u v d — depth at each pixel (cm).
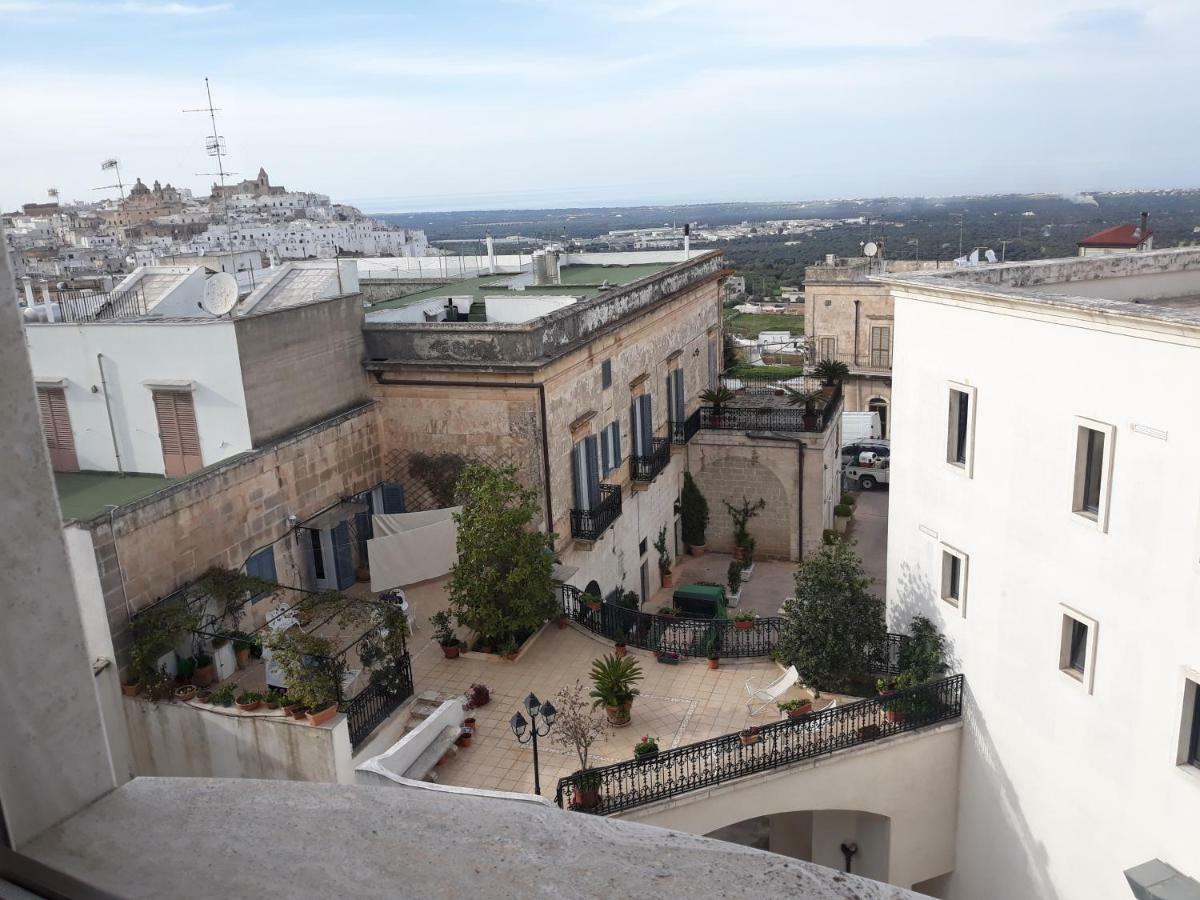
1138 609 1448
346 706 1630
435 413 2328
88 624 1662
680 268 3278
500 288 3262
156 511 1733
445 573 2266
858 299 5134
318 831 185
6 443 161
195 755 1678
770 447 3381
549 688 1958
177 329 1966
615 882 174
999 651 1759
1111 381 1452
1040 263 1980
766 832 2200
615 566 2750
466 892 170
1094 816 1573
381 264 4259
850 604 1909
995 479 1728
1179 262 2125
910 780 1845
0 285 159
